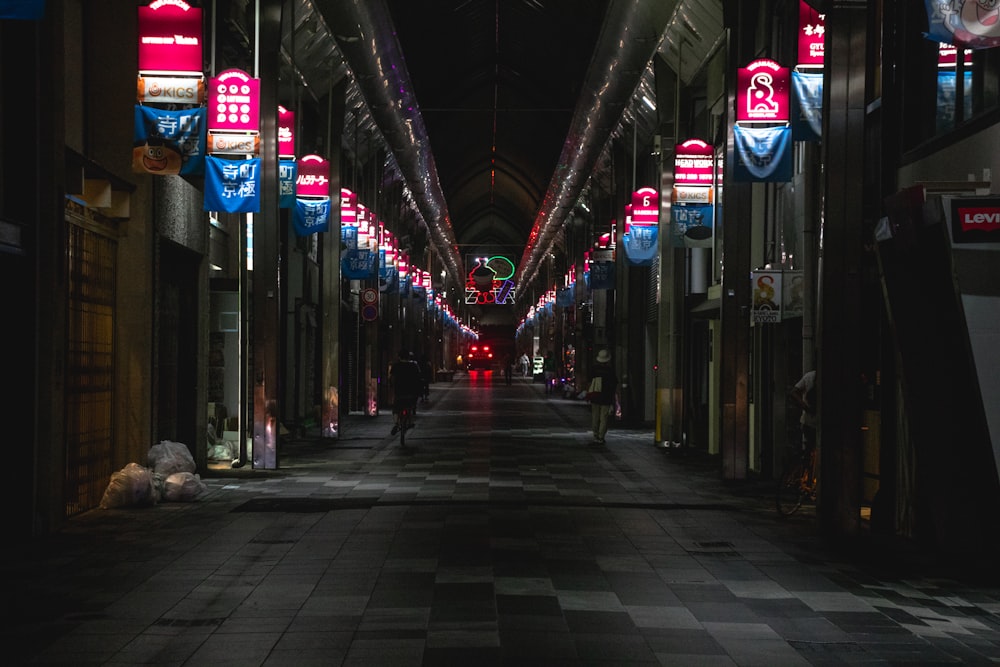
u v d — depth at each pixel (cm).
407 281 3900
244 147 1248
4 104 948
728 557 896
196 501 1238
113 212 1212
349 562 848
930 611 697
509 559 866
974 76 882
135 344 1245
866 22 1013
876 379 1220
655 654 573
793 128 1250
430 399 4391
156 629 622
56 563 838
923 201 812
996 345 769
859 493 1007
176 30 1203
